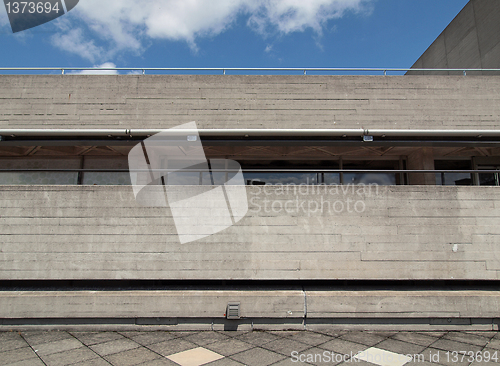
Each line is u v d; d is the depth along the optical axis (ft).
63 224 15.85
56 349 12.75
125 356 11.93
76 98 23.12
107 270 15.55
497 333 14.90
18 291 16.02
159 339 14.07
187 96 23.22
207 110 23.08
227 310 15.06
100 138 22.77
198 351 12.50
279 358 11.73
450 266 15.58
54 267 15.56
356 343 13.50
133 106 23.07
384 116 23.02
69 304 15.30
